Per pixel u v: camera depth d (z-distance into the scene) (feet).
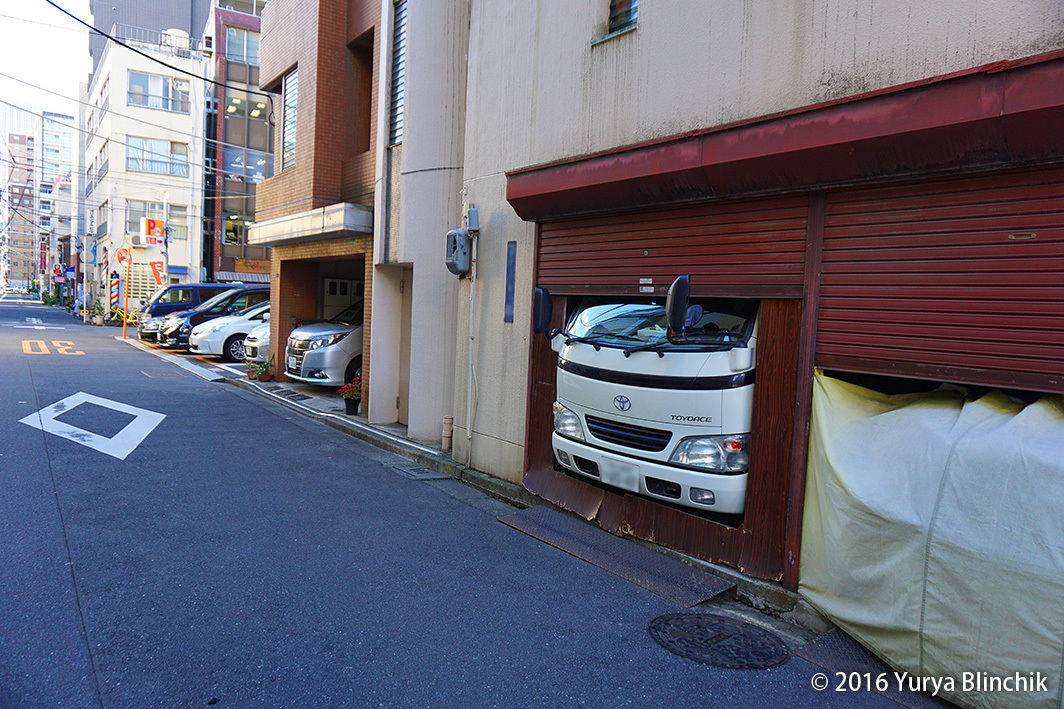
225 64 108.68
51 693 9.35
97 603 12.17
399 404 31.78
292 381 43.83
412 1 26.84
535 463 20.15
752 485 14.26
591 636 12.12
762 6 14.14
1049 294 10.41
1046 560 9.25
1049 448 9.84
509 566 15.28
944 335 11.50
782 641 12.27
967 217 11.28
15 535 15.19
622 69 17.35
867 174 12.19
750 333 14.73
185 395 37.19
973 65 11.02
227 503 18.67
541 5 20.16
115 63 105.60
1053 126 9.84
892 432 12.07
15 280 486.79
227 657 10.61
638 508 16.75
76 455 22.66
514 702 9.89
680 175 15.06
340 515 18.33
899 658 10.85
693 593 13.97
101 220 125.39
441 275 26.78
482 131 22.76
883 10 12.17
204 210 111.45
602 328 17.94
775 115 13.20
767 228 14.23
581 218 18.84
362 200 34.14
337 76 36.14
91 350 58.34
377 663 10.73
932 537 10.42
